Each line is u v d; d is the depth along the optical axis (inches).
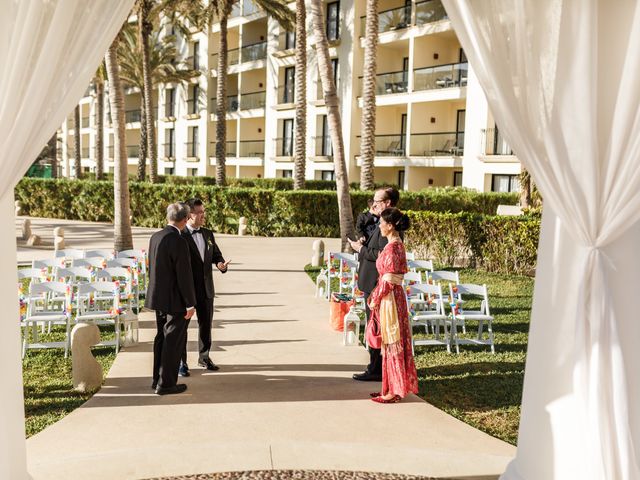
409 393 253.9
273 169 1551.4
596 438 143.3
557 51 143.6
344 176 639.8
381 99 1217.4
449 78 1107.3
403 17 1189.7
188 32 1508.4
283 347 324.8
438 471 178.1
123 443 197.3
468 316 327.9
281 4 1268.5
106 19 142.3
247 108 1637.6
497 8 143.0
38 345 310.0
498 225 597.0
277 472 175.3
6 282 149.4
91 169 2637.8
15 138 138.6
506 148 1031.6
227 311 419.5
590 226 144.6
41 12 137.0
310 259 703.7
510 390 262.4
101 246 784.3
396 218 238.2
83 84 143.0
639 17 137.7
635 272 147.6
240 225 988.6
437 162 1128.2
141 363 292.2
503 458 188.5
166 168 2031.3
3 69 138.5
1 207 146.5
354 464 181.6
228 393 248.2
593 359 145.2
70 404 237.8
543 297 157.5
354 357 306.5
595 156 143.3
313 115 1368.1
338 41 1269.7
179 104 1921.8
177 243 239.8
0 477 142.9
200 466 178.7
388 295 237.3
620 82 142.6
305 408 231.9
